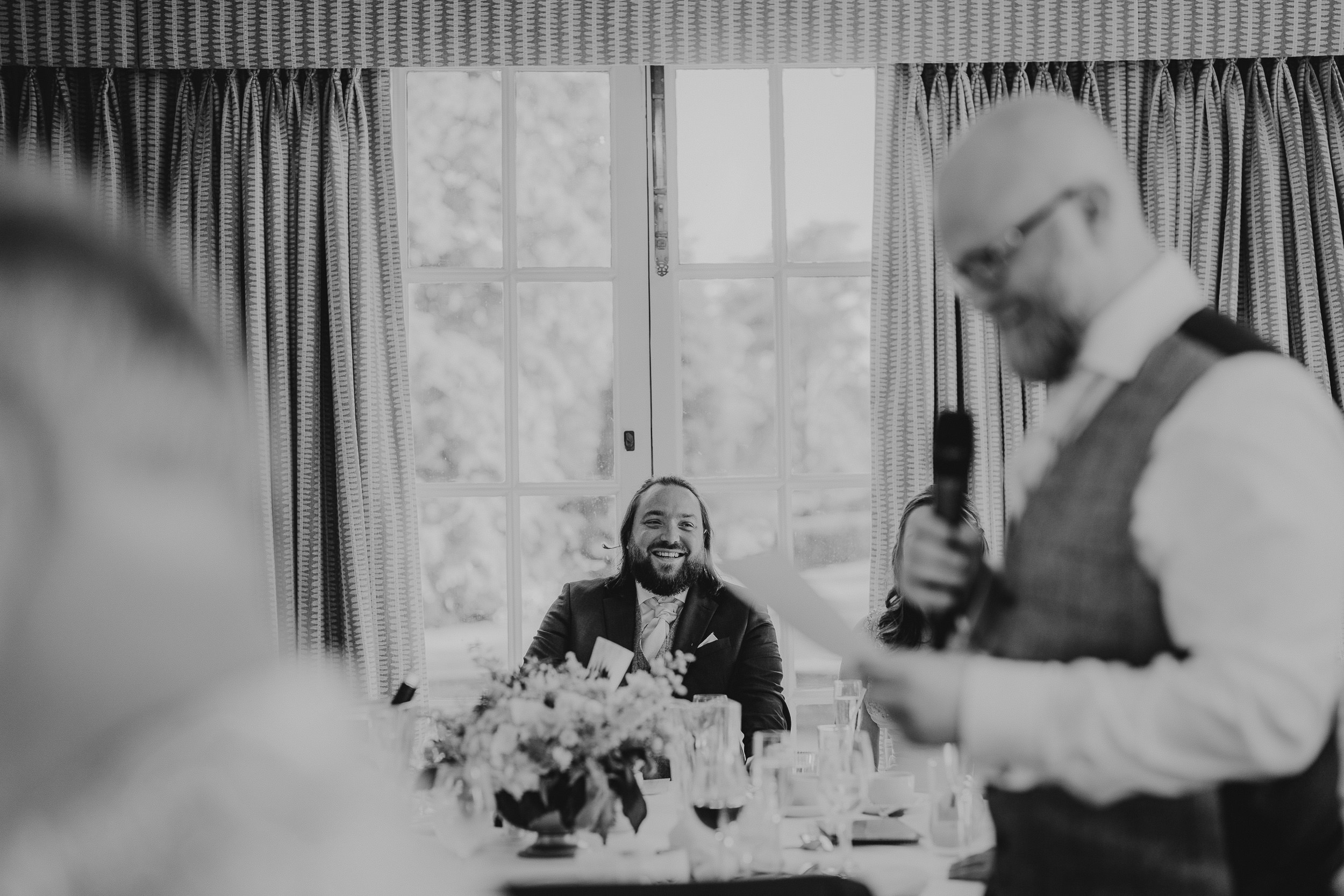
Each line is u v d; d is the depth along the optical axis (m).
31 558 0.27
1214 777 1.10
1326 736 1.17
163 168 3.61
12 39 3.53
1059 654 1.22
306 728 0.30
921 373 3.61
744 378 3.85
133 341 0.28
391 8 3.62
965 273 1.29
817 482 3.83
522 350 3.82
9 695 0.27
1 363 0.27
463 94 3.82
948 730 1.18
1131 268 1.25
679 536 3.24
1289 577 1.06
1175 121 3.67
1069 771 1.13
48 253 0.28
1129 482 1.18
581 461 3.82
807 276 3.86
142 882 0.27
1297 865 1.17
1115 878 1.19
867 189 3.88
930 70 3.72
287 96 3.62
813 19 3.66
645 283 3.82
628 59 3.68
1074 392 1.28
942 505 1.39
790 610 1.58
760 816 1.91
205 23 3.57
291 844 0.28
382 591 3.57
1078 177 1.24
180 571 0.28
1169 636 1.18
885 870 1.79
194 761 0.28
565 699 2.06
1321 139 3.67
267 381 3.56
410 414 3.63
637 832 2.10
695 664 3.18
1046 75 3.68
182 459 0.29
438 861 0.32
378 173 3.64
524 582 3.80
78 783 0.27
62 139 3.55
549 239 3.83
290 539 3.53
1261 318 3.63
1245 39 3.64
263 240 3.59
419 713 2.37
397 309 3.64
